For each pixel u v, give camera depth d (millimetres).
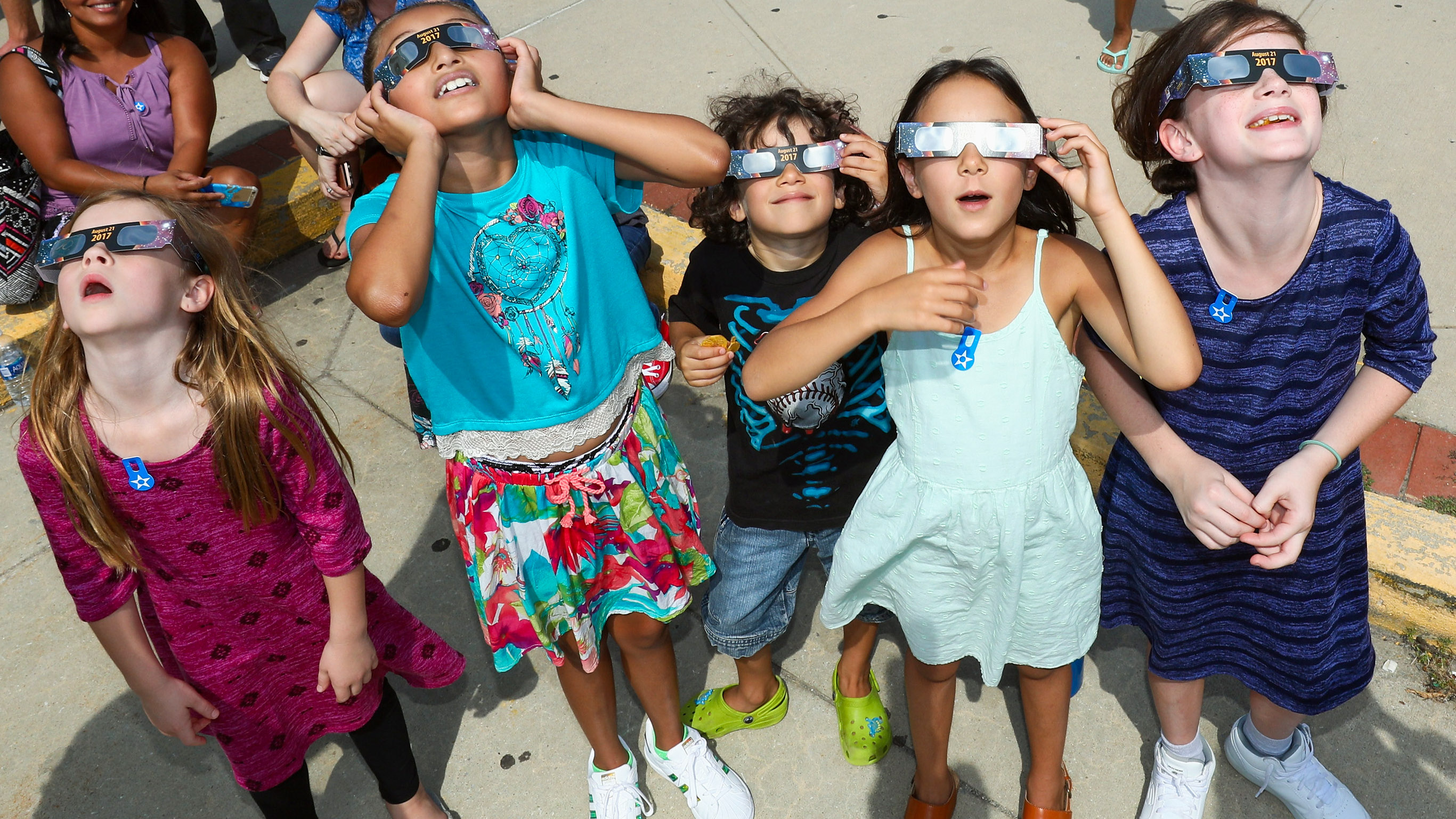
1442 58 4105
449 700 2525
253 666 1763
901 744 2361
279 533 1660
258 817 2314
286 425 1557
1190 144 1521
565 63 4656
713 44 4676
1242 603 1860
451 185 1607
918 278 1418
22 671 2619
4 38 5090
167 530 1566
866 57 4453
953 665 1946
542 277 1647
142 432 1494
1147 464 1754
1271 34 1445
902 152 1485
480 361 1693
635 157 1602
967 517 1698
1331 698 1925
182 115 3367
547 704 2504
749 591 2113
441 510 2988
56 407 1480
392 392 3375
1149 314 1454
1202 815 2168
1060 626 1825
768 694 2375
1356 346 1625
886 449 1967
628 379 1857
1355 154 3650
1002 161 1455
